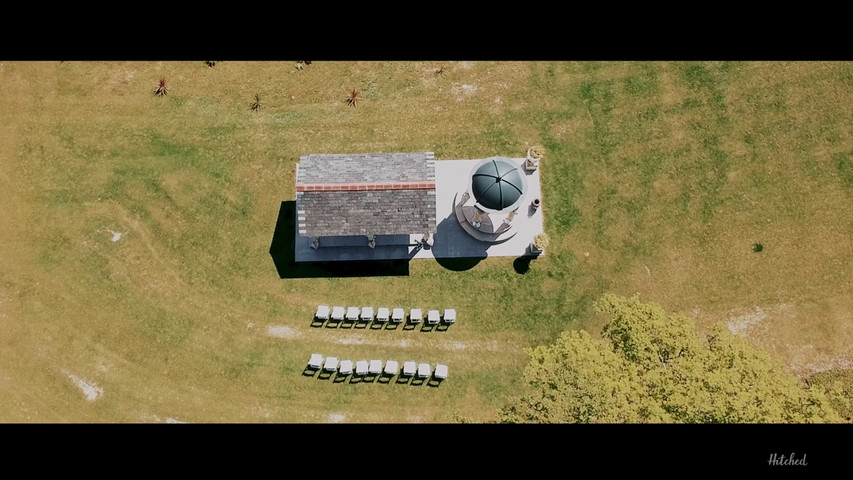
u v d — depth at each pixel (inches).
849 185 1293.1
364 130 1315.2
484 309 1223.5
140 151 1295.5
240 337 1204.5
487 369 1196.5
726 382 1016.2
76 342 1197.7
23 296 1215.6
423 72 1350.9
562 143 1310.3
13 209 1258.6
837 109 1332.4
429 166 1157.1
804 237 1267.2
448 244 1246.9
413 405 1177.4
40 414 1160.2
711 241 1263.5
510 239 1252.5
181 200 1268.5
